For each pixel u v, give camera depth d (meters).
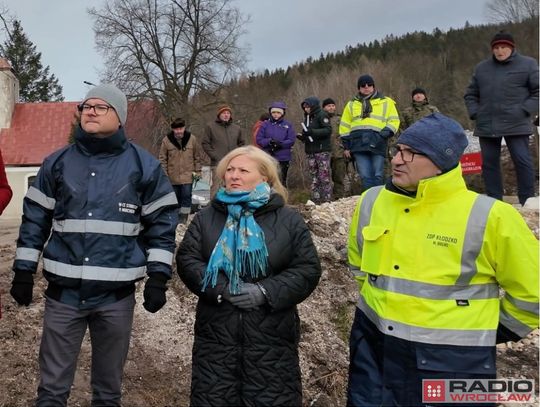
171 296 4.84
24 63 43.88
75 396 3.56
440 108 41.69
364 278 2.68
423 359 2.34
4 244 7.66
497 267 2.34
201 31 31.09
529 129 5.94
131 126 29.88
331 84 46.62
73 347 2.79
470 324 2.33
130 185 2.84
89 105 2.80
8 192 3.28
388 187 2.61
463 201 2.40
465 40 52.34
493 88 5.94
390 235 2.51
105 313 2.78
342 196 9.38
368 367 2.54
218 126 8.16
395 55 56.66
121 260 2.78
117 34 30.42
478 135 6.14
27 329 4.25
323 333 4.57
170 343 4.28
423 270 2.39
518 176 6.21
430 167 2.41
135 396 3.69
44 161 2.89
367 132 7.07
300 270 2.70
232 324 2.62
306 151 8.52
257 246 2.64
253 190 2.75
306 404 3.85
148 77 30.41
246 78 46.31
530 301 2.30
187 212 8.10
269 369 2.59
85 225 2.73
